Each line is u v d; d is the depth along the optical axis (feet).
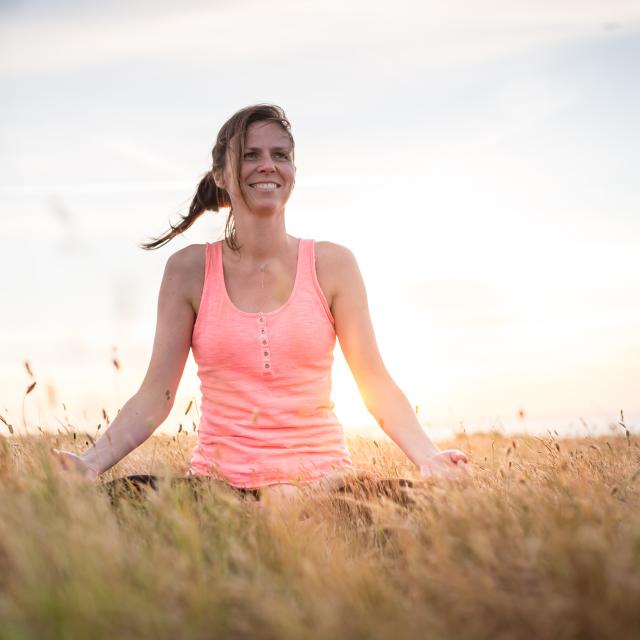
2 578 7.78
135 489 10.37
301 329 12.71
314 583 7.82
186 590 7.41
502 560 8.16
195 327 13.06
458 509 9.27
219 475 11.60
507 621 7.27
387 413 13.19
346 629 7.08
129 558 7.84
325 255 13.35
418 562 8.36
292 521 9.83
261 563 8.49
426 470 12.05
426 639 6.98
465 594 7.44
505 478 11.67
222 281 13.03
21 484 9.40
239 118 12.98
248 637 7.11
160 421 12.99
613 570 7.22
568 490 10.28
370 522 10.88
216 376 12.81
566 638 7.06
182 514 8.90
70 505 8.61
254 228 12.91
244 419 12.60
